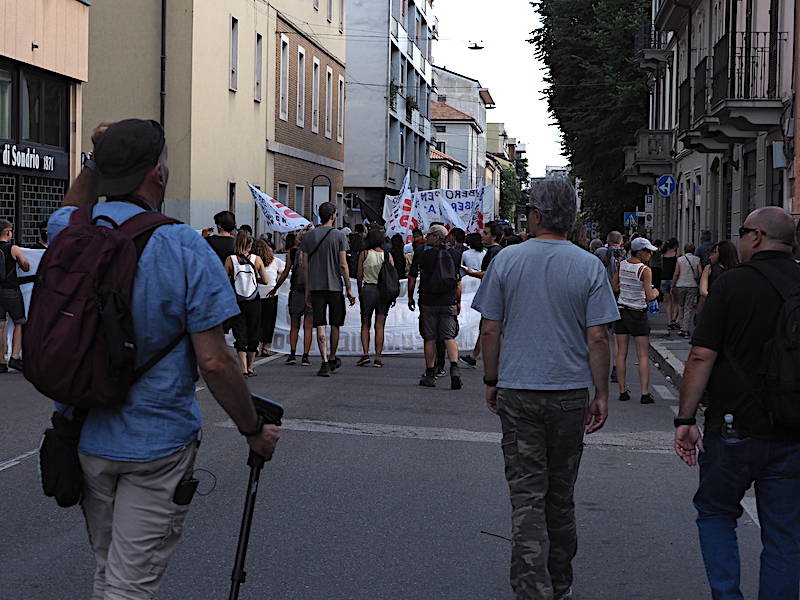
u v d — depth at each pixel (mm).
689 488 8188
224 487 7793
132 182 3578
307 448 9375
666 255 25266
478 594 5535
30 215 19656
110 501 3588
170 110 25859
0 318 14648
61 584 5559
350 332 18344
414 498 7609
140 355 3445
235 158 29250
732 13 24984
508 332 5086
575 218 5160
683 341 21562
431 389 13578
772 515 4594
